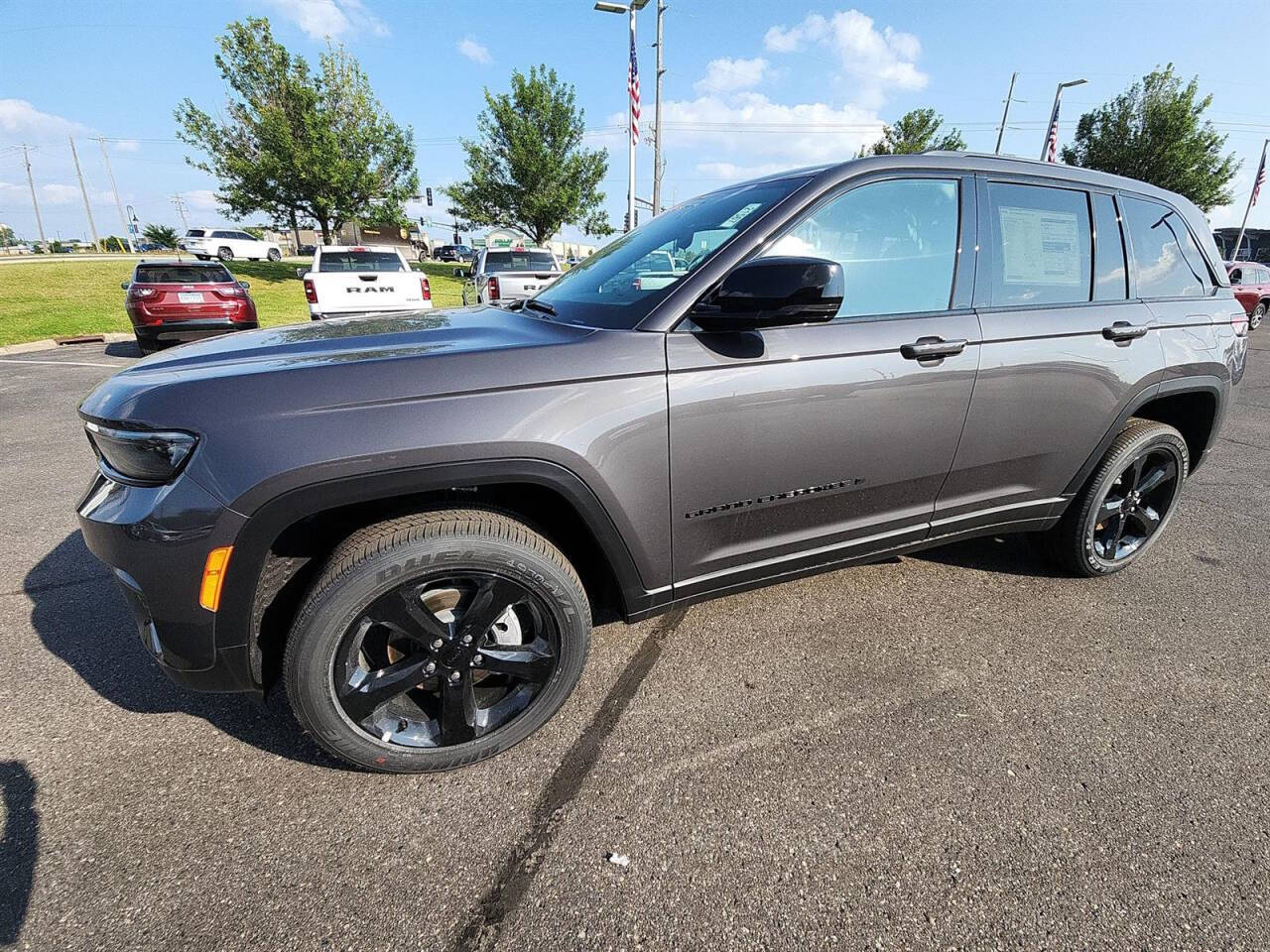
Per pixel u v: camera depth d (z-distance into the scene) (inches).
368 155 858.1
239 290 398.0
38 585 114.3
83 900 57.4
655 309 73.5
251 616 62.5
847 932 54.9
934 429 88.1
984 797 69.2
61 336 450.6
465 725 72.5
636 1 587.2
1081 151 1012.5
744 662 93.4
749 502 79.8
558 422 66.6
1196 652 96.1
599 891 58.9
